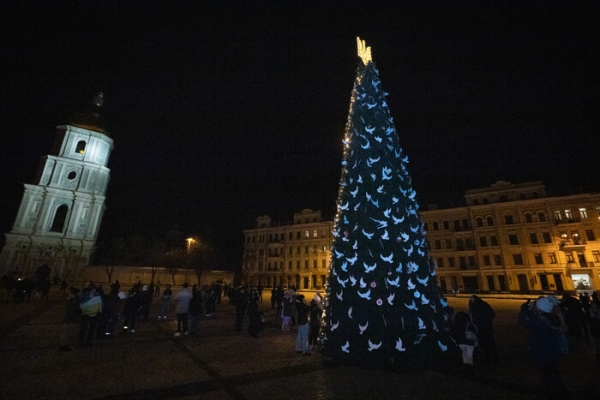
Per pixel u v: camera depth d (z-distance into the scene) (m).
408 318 7.52
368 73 10.07
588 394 5.86
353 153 9.36
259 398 5.64
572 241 39.47
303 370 7.30
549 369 5.46
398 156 9.10
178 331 11.56
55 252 47.38
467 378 6.68
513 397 5.60
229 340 10.95
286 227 65.06
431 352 7.45
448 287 45.94
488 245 44.41
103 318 10.86
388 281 7.75
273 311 20.92
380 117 9.38
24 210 47.56
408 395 5.75
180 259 61.31
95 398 5.58
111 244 66.31
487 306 8.09
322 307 9.41
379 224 8.22
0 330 11.56
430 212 49.62
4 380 6.31
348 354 7.69
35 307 19.48
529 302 6.12
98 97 60.22
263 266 65.62
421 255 8.25
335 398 5.63
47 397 5.57
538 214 42.28
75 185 52.12
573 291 37.28
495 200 45.91
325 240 59.28
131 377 6.75
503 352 8.98
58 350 8.94
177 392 5.91
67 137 53.25
